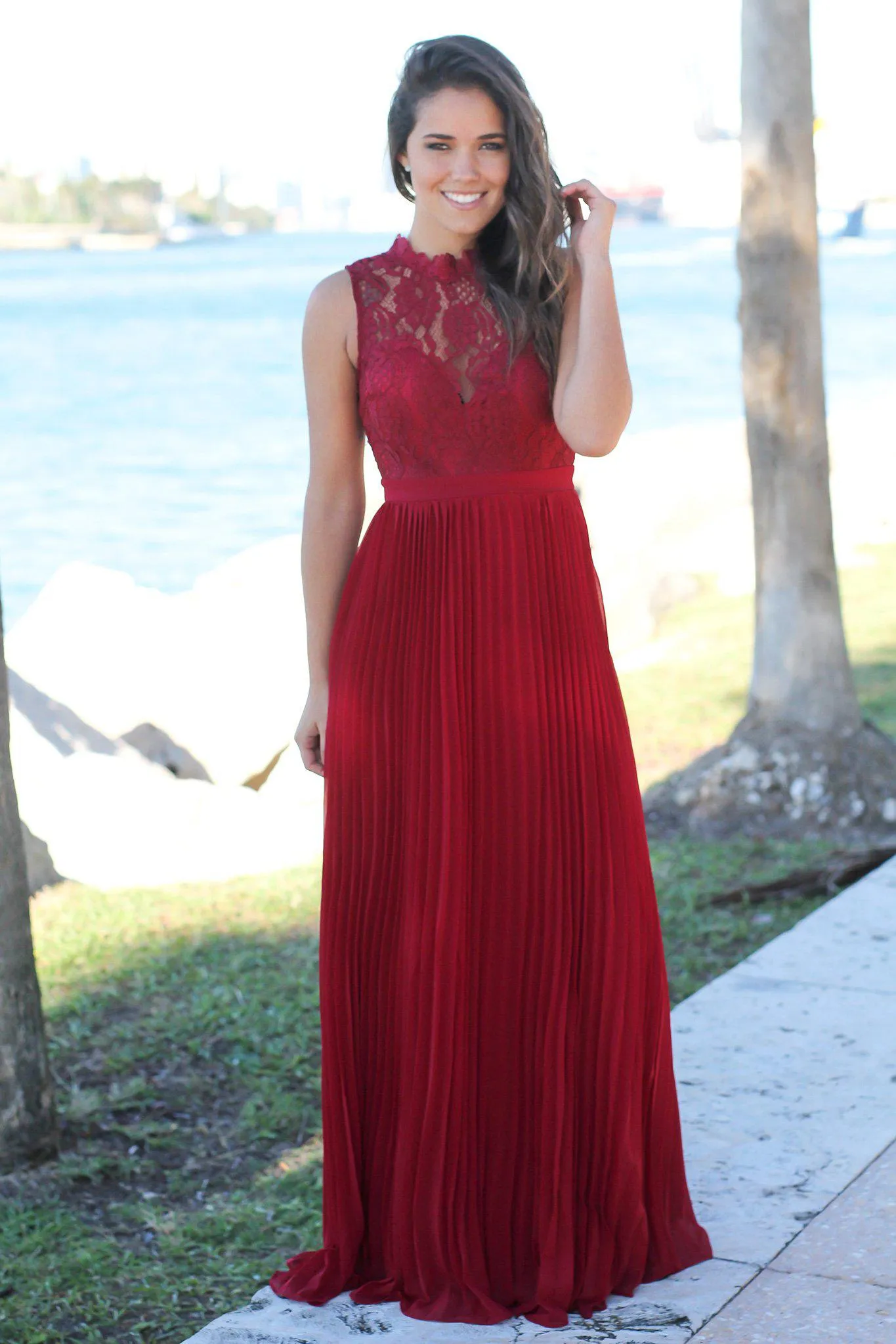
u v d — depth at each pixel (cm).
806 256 628
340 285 237
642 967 240
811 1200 271
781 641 649
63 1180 368
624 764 241
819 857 589
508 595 234
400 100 229
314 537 249
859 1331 226
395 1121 245
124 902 575
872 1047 341
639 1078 240
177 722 716
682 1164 253
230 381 3472
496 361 229
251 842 638
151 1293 320
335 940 245
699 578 1159
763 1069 333
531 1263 240
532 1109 239
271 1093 410
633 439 1457
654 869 586
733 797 639
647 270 8969
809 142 620
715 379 3341
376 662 239
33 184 15800
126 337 4703
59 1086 418
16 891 370
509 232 232
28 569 1497
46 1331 308
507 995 237
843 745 640
